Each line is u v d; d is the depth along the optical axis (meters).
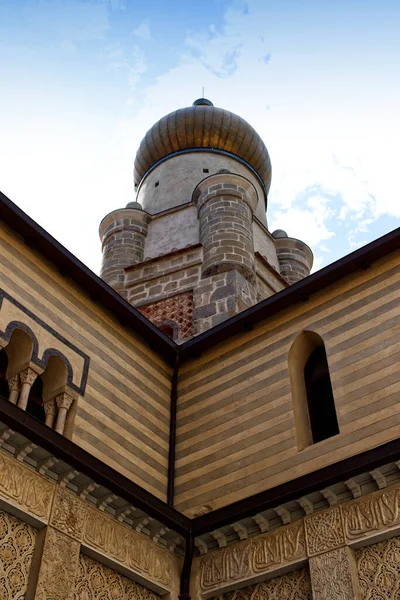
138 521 13.36
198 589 13.66
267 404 15.19
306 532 12.79
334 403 14.13
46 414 13.99
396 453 11.76
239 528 13.55
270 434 14.71
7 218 14.45
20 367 13.64
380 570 11.83
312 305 15.86
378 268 15.22
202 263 22.94
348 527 12.31
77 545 12.11
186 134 30.19
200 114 30.28
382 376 13.78
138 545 13.36
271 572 12.91
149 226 26.83
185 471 15.52
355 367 14.28
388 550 11.91
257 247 27.06
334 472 12.37
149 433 15.66
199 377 16.88
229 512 13.45
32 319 14.11
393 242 14.95
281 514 13.14
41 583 11.23
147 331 16.70
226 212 24.17
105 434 14.52
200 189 25.86
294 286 15.88
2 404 11.24
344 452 13.40
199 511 14.66
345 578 11.91
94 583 12.48
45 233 14.80
